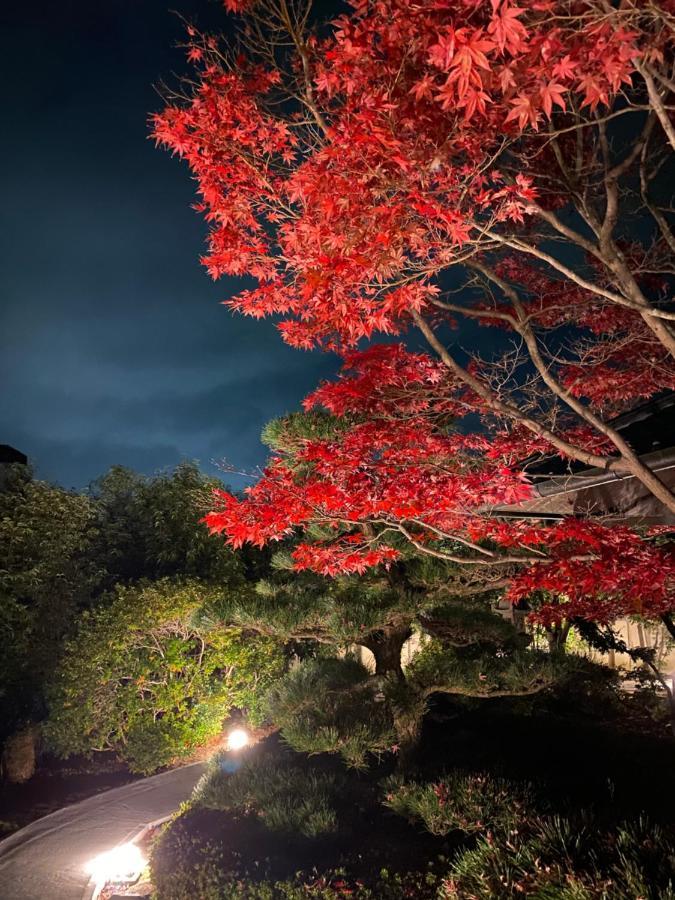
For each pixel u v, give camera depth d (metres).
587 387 6.62
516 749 10.71
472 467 6.55
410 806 8.38
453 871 7.11
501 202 4.34
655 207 5.15
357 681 10.44
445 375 6.56
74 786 14.91
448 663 10.22
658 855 6.06
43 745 16.38
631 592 5.85
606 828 7.11
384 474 6.16
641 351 6.51
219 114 4.85
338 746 9.18
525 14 3.35
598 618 7.85
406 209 4.19
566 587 6.20
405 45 3.83
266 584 11.66
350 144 4.07
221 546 19.12
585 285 4.27
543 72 3.28
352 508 6.07
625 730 12.41
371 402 6.55
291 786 9.88
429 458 6.38
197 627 10.55
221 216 4.98
